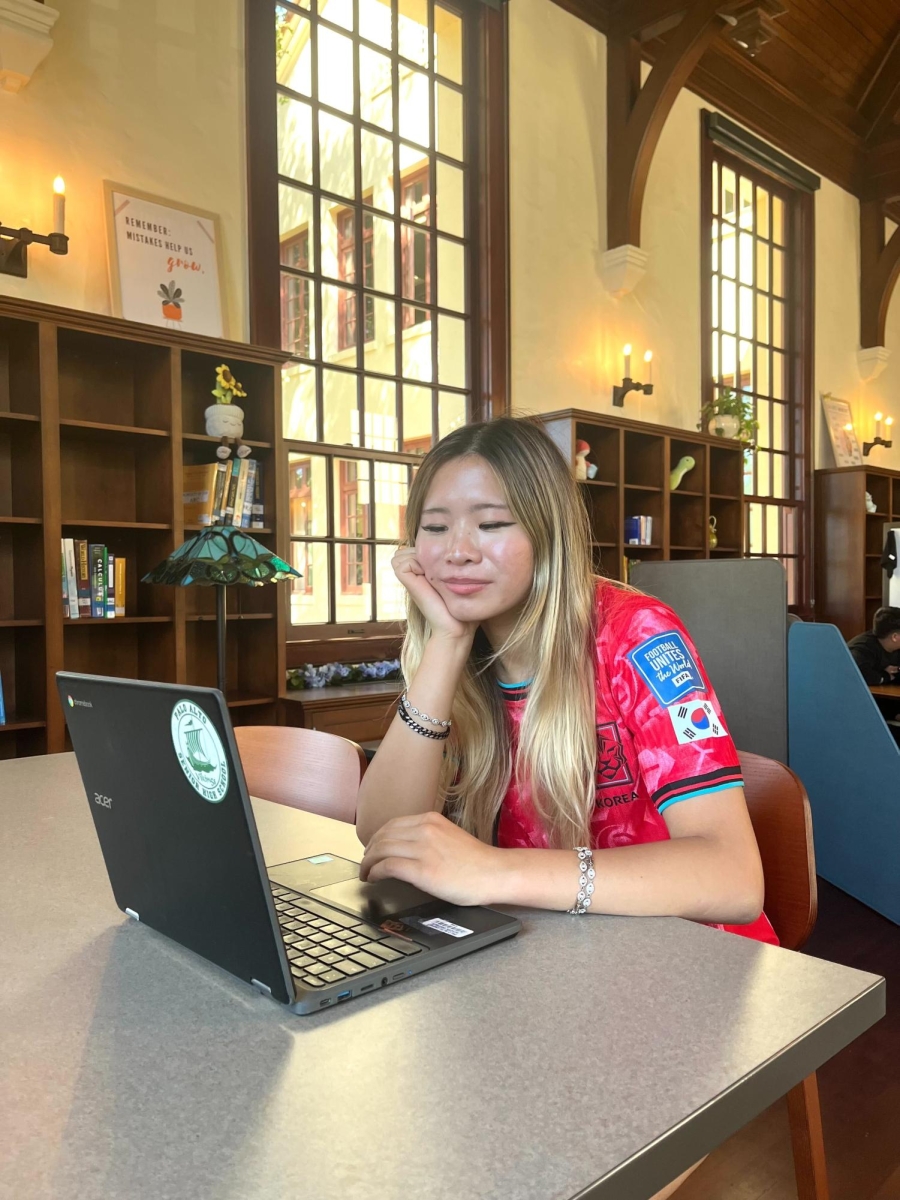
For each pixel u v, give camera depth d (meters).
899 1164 1.63
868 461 8.16
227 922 0.66
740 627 2.12
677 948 0.75
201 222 3.67
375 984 0.67
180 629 3.28
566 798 1.08
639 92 5.63
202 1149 0.46
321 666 4.16
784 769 1.23
